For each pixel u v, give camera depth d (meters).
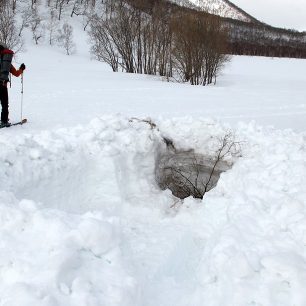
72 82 21.53
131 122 6.92
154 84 23.69
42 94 15.32
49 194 5.44
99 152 6.09
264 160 5.90
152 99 16.16
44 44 68.12
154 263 4.29
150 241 4.87
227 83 31.92
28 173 5.27
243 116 13.21
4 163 5.18
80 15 86.44
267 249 3.85
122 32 38.59
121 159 6.24
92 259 3.50
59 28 75.44
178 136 7.24
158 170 7.16
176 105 14.86
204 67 32.25
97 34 50.69
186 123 7.39
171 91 19.98
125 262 3.66
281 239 3.98
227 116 13.04
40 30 70.31
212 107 14.91
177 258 4.59
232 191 5.62
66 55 63.75
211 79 32.09
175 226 5.38
